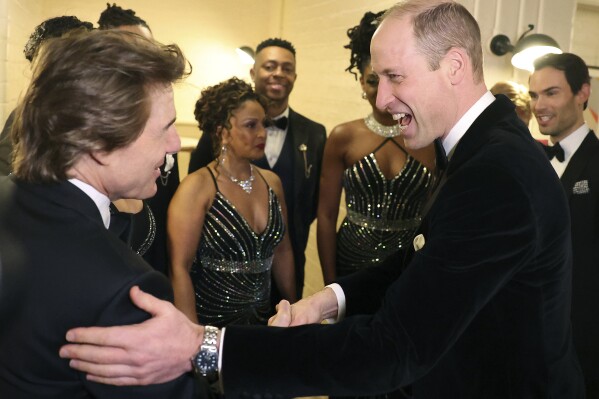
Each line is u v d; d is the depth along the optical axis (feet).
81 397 3.23
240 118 7.20
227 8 19.15
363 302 5.46
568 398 4.60
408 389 5.14
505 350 4.24
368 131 8.42
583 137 7.88
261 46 10.54
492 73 9.23
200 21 19.03
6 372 3.12
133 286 3.19
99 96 3.16
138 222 5.89
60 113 3.16
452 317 3.81
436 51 4.17
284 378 3.90
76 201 3.28
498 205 3.82
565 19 9.35
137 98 3.24
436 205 4.05
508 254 3.82
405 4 4.29
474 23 4.32
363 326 4.04
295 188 10.05
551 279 4.20
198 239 7.08
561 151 7.95
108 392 3.21
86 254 3.16
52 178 3.26
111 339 3.10
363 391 3.98
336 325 4.07
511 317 4.21
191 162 9.35
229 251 7.19
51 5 17.58
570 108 7.87
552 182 4.09
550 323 4.31
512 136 4.11
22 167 3.29
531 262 4.10
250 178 7.50
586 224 7.41
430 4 4.24
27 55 6.05
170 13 18.79
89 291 3.11
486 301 3.88
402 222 8.23
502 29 9.16
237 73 19.52
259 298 7.50
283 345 3.94
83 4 17.85
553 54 8.03
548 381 4.28
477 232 3.81
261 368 3.88
